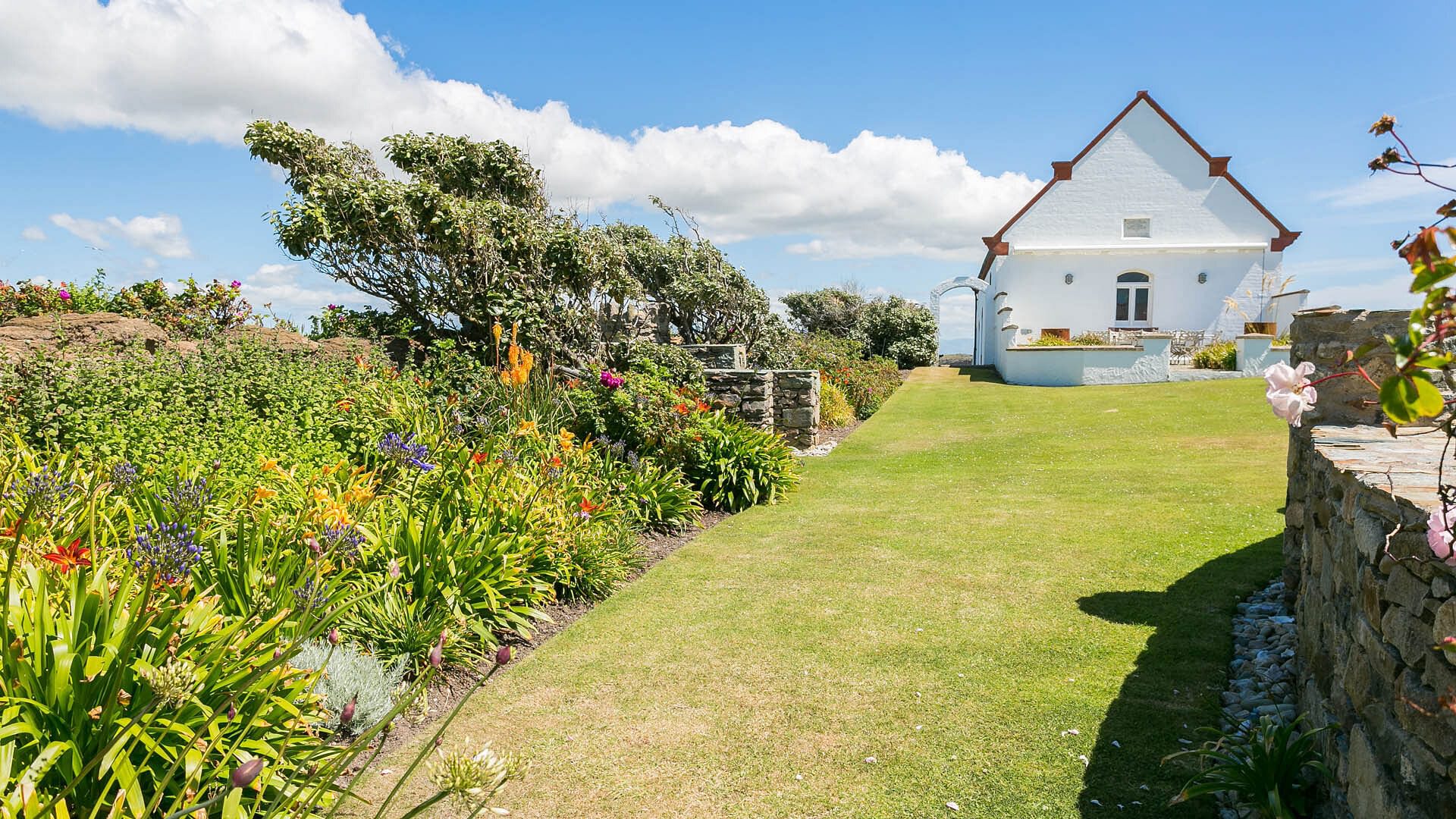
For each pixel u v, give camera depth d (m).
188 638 2.47
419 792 3.09
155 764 2.40
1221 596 4.97
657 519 7.20
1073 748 3.31
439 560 4.44
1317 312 4.35
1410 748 1.99
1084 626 4.61
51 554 2.57
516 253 10.17
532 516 5.25
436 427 6.36
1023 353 20.70
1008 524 7.03
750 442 8.56
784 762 3.30
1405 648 2.05
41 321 7.14
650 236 17.47
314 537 3.43
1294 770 2.77
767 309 17.03
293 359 7.56
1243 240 25.56
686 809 3.00
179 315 8.68
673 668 4.23
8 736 2.16
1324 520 3.17
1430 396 1.31
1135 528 6.69
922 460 10.84
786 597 5.30
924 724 3.55
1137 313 26.11
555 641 4.64
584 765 3.31
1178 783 3.04
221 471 4.68
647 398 8.20
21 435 4.57
